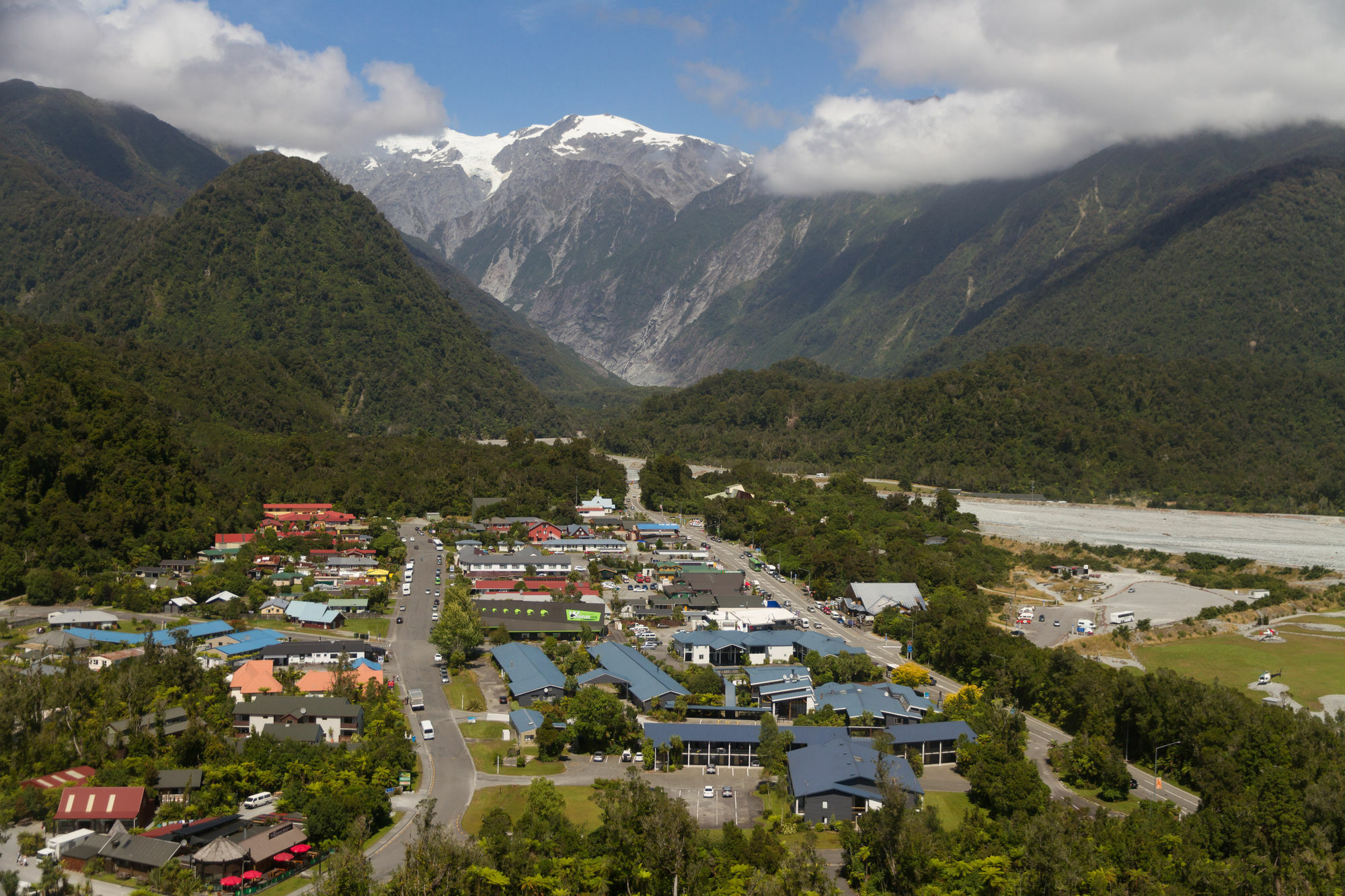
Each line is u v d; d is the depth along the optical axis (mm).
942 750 169000
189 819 133500
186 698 168750
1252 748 154375
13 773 143000
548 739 162875
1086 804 154000
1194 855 129375
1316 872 126438
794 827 141125
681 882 121500
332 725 164625
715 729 168250
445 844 117750
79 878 119812
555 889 117500
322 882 116188
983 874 123125
